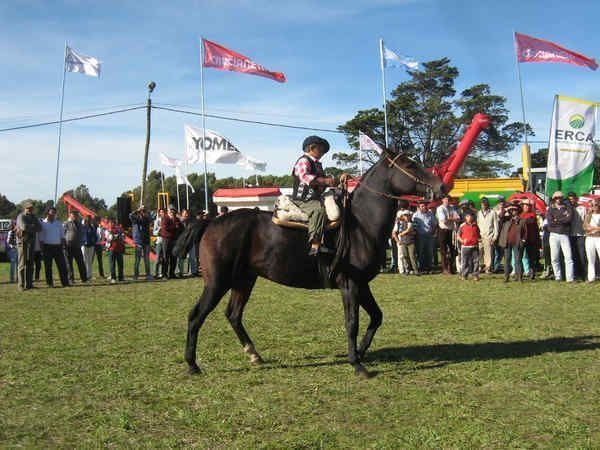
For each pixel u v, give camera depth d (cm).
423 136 5053
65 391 574
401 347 738
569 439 435
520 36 2009
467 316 940
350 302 623
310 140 648
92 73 2548
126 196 2117
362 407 514
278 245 635
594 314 938
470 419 479
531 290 1227
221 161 2361
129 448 436
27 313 1038
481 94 5056
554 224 1366
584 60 1969
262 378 611
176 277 1678
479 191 2400
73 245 1555
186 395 559
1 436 462
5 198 7906
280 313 1003
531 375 597
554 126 1512
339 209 618
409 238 1570
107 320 962
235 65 2303
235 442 441
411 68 2470
